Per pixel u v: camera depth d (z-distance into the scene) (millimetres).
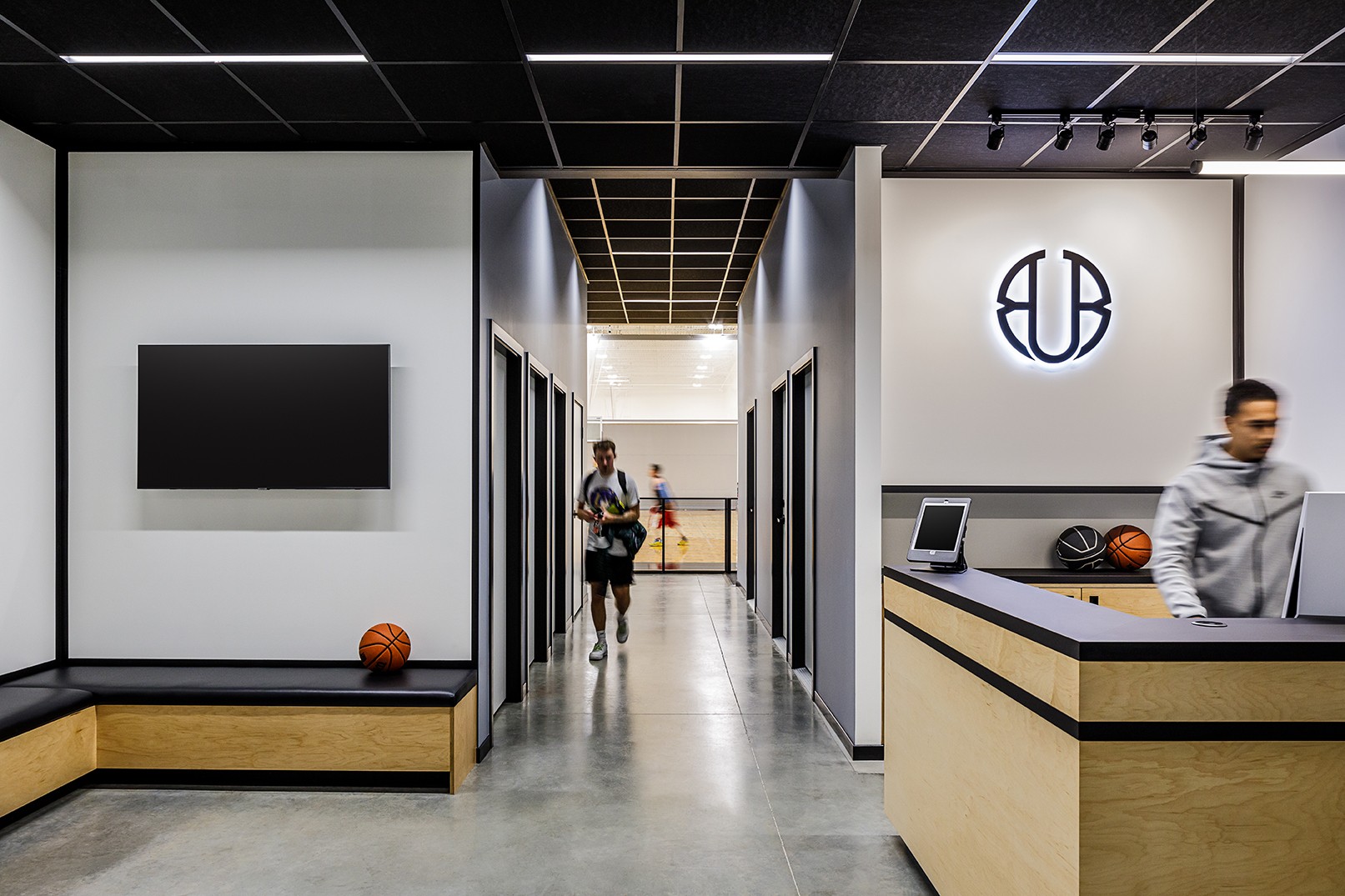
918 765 2822
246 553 4109
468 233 4129
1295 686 1821
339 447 4023
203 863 2934
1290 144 4312
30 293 3982
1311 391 4277
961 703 2451
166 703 3619
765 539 7277
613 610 8367
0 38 3133
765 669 5758
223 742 3611
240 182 4148
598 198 5930
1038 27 3084
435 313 4117
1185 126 4055
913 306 4699
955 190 4715
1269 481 2637
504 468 4973
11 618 3861
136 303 4133
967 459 4711
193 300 4137
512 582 4977
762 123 3955
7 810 3215
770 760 3982
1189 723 1806
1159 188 4758
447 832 3189
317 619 4098
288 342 4125
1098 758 1807
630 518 6027
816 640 4961
